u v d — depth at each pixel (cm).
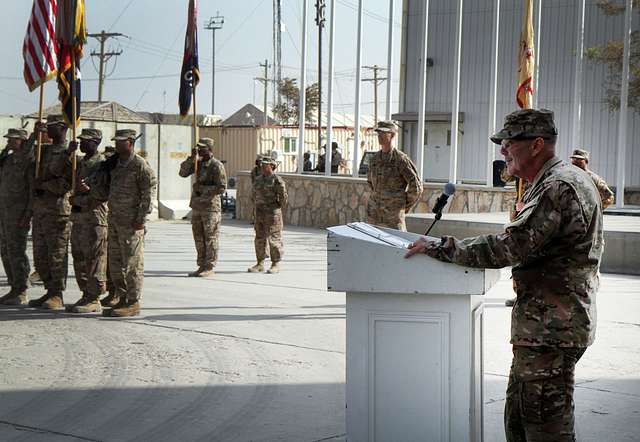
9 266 1131
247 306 1116
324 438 595
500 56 3186
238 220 2670
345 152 5128
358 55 2298
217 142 5081
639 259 1462
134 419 638
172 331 949
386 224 1076
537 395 433
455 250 458
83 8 1097
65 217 1073
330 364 803
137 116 4403
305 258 1681
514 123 449
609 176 2986
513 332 443
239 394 704
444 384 484
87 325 980
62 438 594
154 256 1705
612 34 2953
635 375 775
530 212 432
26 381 742
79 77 1085
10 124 2322
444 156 3334
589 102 3005
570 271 431
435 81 3322
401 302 489
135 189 1012
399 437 493
